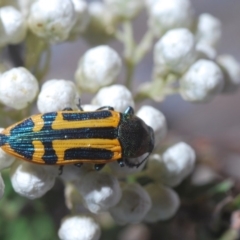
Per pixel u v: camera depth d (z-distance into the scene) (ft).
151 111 0.34
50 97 0.33
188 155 0.35
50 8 0.35
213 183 0.37
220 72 0.36
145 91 0.37
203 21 0.38
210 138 0.44
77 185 0.33
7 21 0.35
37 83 0.34
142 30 0.53
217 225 0.37
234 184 0.39
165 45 0.36
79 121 0.33
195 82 0.36
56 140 0.32
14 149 0.32
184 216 0.37
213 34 0.39
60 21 0.35
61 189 0.39
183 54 0.36
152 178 0.35
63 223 0.34
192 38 0.36
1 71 0.35
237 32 0.54
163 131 0.35
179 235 0.40
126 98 0.34
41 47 0.35
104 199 0.33
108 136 0.33
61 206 0.39
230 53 0.53
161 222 0.38
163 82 0.36
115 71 0.35
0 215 0.40
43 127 0.32
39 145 0.32
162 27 0.37
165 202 0.35
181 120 0.49
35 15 0.35
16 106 0.34
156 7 0.37
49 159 0.32
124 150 0.33
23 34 0.35
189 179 0.37
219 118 0.50
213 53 0.37
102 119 0.33
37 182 0.33
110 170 0.34
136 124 0.33
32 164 0.33
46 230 0.40
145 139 0.33
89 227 0.34
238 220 0.37
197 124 0.49
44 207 0.39
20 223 0.40
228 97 0.51
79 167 0.33
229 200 0.37
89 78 0.35
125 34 0.38
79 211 0.36
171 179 0.35
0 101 0.34
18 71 0.33
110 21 0.39
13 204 0.39
